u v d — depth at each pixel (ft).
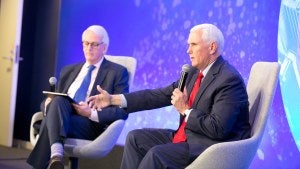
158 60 15.87
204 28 9.37
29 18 20.75
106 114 10.87
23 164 16.70
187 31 15.14
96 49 12.12
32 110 20.51
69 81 12.44
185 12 15.21
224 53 14.21
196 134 8.98
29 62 20.70
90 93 11.91
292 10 12.64
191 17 15.06
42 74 20.08
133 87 16.38
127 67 12.36
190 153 8.60
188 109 9.05
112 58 12.76
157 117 15.70
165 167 8.47
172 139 9.76
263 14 13.34
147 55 16.16
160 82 15.76
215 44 9.30
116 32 17.06
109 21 17.29
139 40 16.39
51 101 10.89
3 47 20.48
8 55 20.24
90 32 12.17
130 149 9.80
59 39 18.76
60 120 10.57
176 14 15.43
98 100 10.93
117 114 10.93
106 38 12.31
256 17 13.51
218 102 8.75
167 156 8.64
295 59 12.51
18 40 20.07
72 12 18.40
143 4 16.33
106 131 10.74
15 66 20.08
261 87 9.25
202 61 9.34
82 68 12.54
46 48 19.92
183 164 8.66
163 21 15.78
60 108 10.67
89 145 10.68
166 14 15.70
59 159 10.05
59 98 10.87
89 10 17.88
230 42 14.10
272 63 9.25
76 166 11.78
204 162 8.26
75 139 11.02
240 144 8.43
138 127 16.20
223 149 8.27
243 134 8.95
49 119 10.55
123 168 9.81
